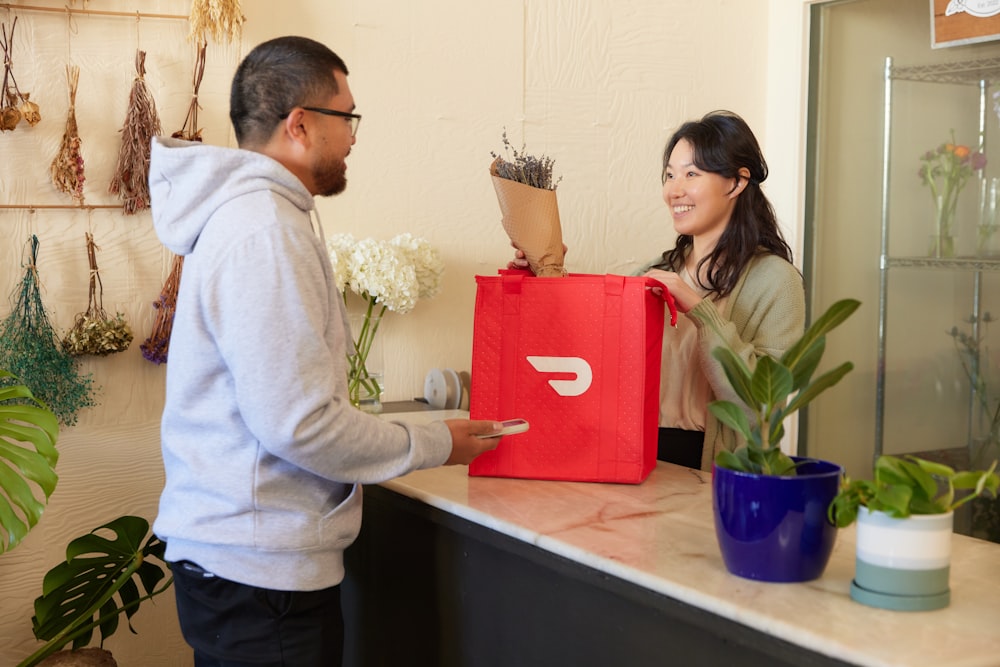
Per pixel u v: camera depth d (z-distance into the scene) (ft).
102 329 7.64
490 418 6.18
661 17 10.51
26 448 7.00
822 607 4.00
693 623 4.21
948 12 9.90
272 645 5.19
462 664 5.87
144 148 7.76
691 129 7.18
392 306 8.19
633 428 6.02
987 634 3.73
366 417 5.12
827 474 4.28
